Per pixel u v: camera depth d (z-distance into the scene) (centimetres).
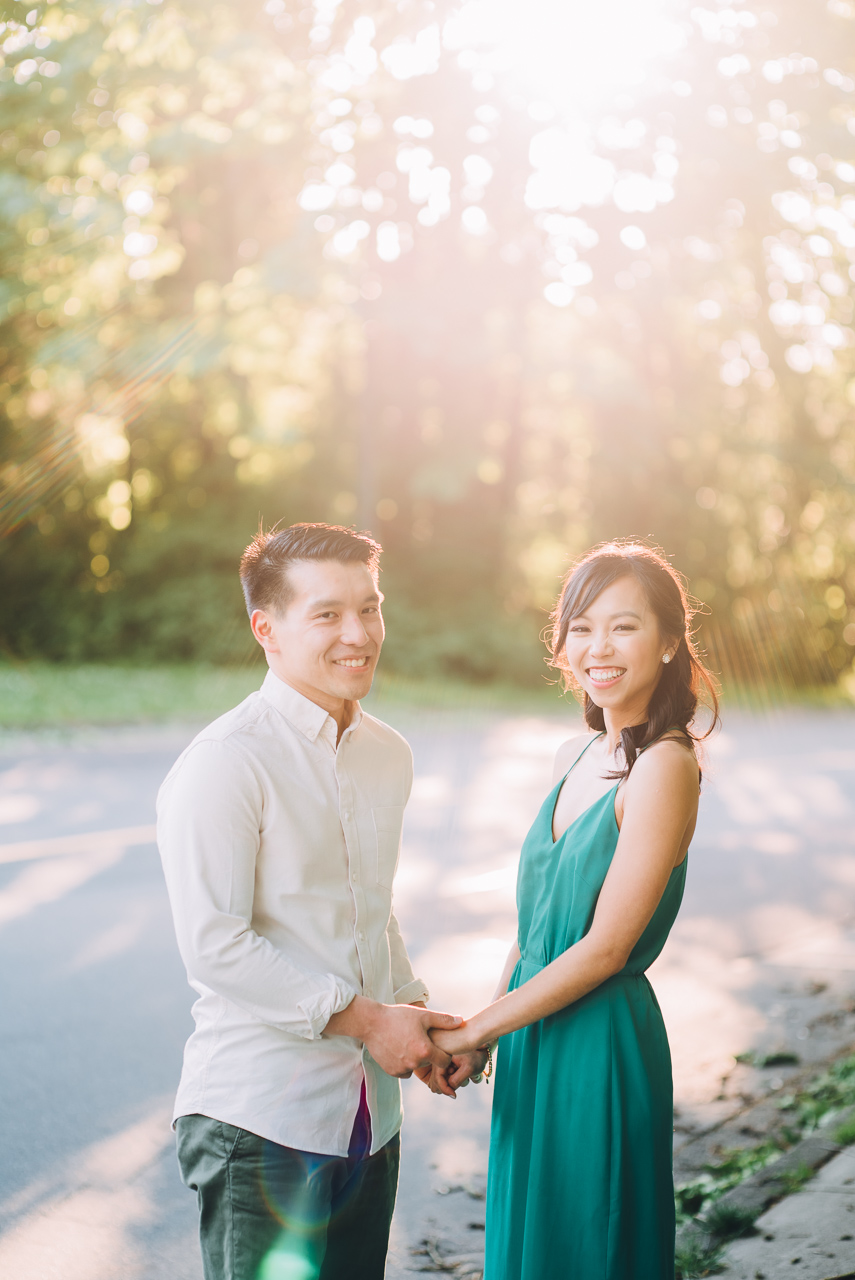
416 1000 238
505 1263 224
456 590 2228
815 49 926
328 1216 204
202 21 1206
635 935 208
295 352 2217
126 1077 427
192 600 2086
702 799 1055
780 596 2438
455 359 1930
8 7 702
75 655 2089
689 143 1178
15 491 2094
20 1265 309
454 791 1032
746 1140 375
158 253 1903
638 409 2150
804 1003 511
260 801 203
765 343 2050
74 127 1402
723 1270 294
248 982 195
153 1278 304
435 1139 387
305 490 2241
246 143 1500
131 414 2034
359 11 1420
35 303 1705
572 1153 214
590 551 233
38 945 578
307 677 209
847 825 934
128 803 936
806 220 1137
